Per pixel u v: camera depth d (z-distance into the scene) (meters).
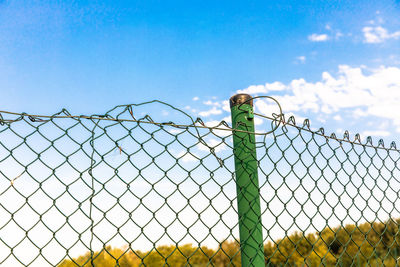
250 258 1.81
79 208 1.40
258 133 1.92
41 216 1.34
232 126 1.98
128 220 1.48
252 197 1.88
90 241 1.40
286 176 1.94
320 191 2.04
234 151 1.93
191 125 1.73
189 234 1.59
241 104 1.97
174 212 1.57
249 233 1.83
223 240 1.68
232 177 1.75
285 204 1.90
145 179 1.54
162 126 1.66
